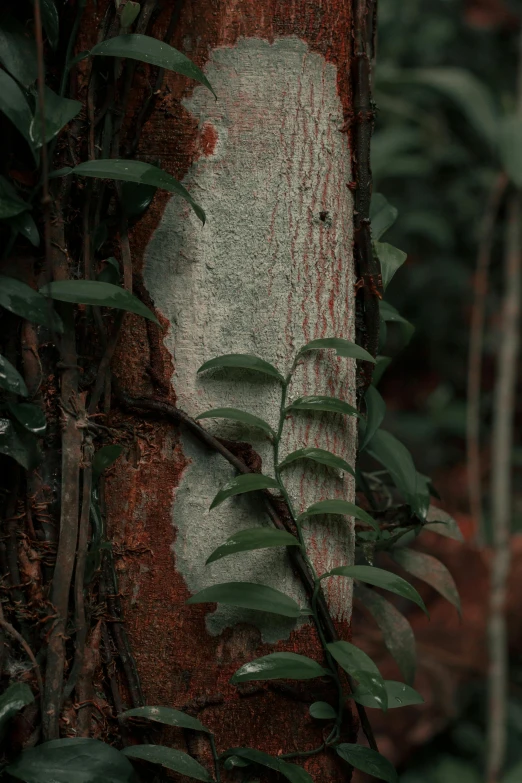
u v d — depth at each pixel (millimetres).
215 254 2037
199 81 1975
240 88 2039
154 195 2039
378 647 3012
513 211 3229
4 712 1918
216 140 2037
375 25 2109
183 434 2035
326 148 2049
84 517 1994
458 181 4699
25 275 1995
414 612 3447
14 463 1994
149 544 2033
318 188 2047
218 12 2037
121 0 2006
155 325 2039
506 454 3072
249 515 2031
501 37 4832
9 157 1980
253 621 2025
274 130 2037
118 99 2023
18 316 1995
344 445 2070
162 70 2033
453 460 4766
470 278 4922
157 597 2029
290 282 2039
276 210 2037
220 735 2016
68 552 1986
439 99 4602
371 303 2096
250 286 2037
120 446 1990
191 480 2033
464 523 3945
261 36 2041
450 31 4652
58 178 2000
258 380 2037
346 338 2070
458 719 2971
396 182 4906
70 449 1993
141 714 1985
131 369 2041
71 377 2000
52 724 1969
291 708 2025
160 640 2027
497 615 2809
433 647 3213
